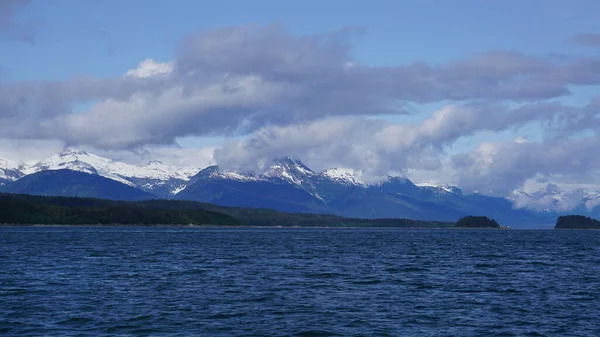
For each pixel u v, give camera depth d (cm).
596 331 5838
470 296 7881
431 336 5562
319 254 16412
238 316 6384
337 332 5691
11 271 10644
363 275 10381
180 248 19088
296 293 8044
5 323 5916
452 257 15575
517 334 5675
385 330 5784
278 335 5559
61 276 9862
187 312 6569
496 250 19638
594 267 12581
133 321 6059
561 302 7444
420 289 8544
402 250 19012
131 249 18112
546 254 17362
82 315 6328
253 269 11412
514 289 8606
